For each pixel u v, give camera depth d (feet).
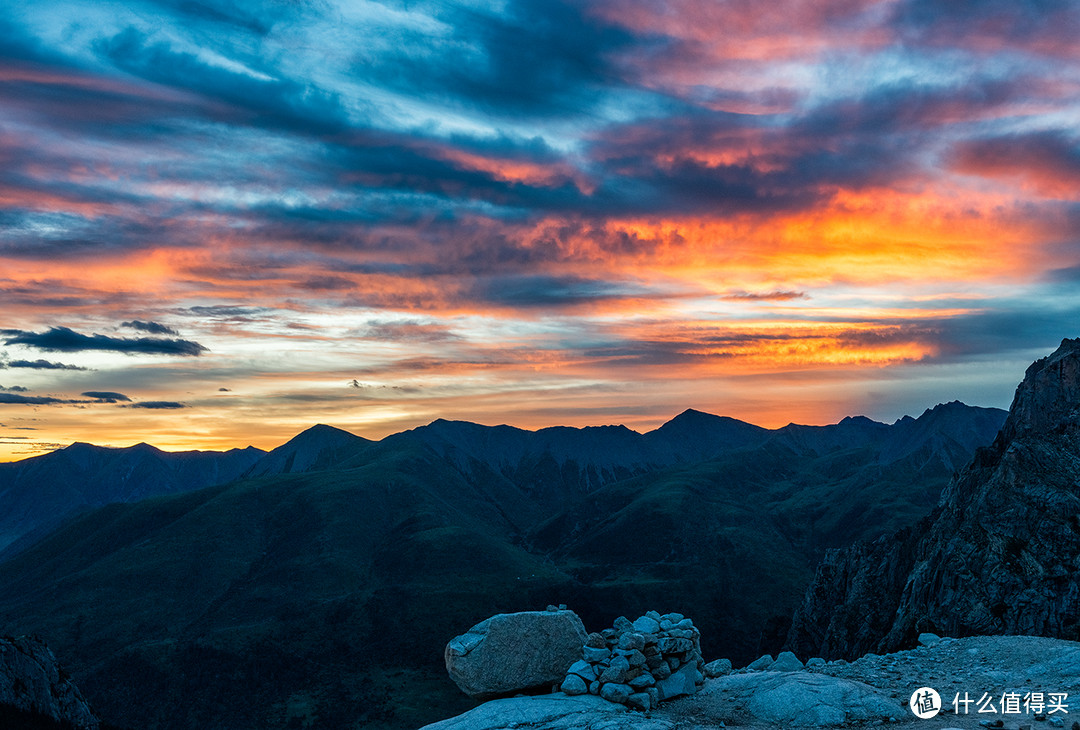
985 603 308.19
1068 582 287.48
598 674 71.87
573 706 67.05
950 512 393.91
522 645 75.92
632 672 71.00
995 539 328.08
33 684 272.72
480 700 76.38
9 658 272.31
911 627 343.26
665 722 64.85
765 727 64.03
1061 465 338.75
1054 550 304.09
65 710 279.08
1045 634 281.54
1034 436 362.74
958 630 310.86
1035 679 72.18
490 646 75.66
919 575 366.84
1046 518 318.04
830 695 67.62
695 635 78.13
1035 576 300.20
